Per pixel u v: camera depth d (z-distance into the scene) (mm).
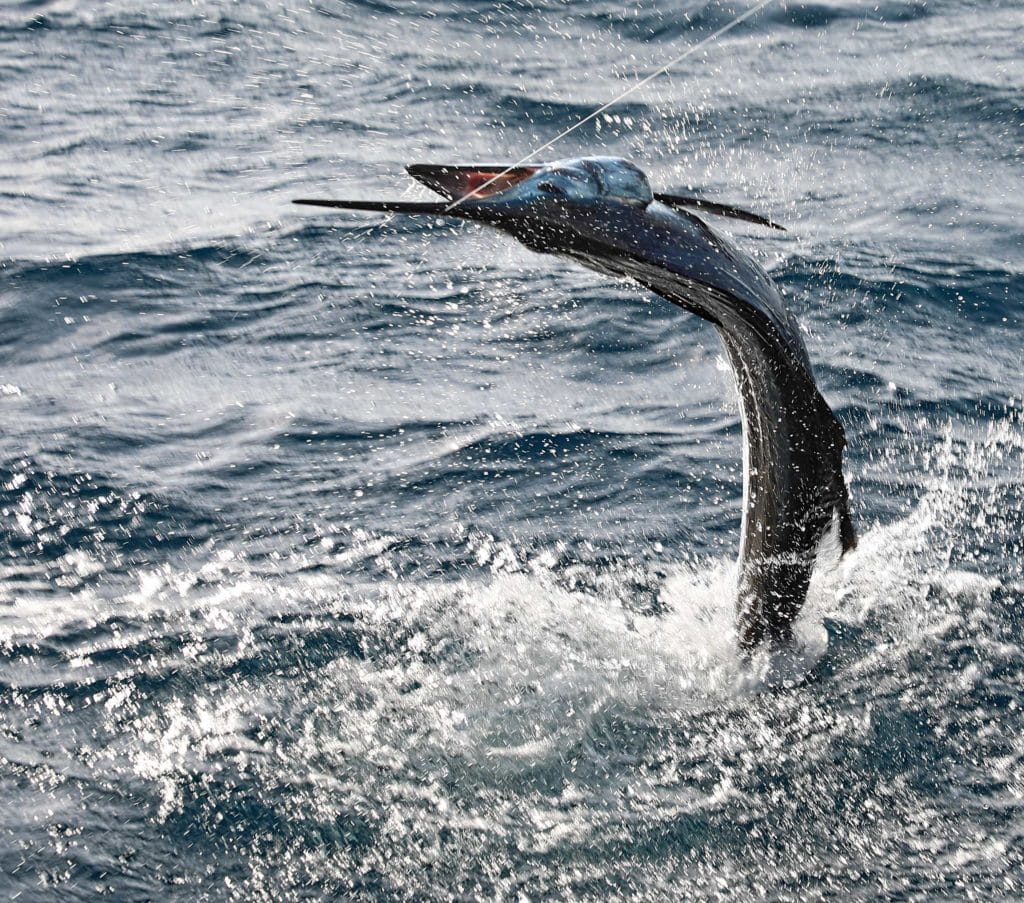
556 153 19016
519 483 10773
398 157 18531
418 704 8328
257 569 9711
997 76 21344
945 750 7879
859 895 6977
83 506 10445
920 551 9773
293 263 14914
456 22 24078
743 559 7816
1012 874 7074
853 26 24078
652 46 23297
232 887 7059
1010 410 12008
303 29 23641
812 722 8070
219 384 12492
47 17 24016
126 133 19312
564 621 9062
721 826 7414
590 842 7328
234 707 8289
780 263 14961
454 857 7238
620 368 12758
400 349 13125
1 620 9078
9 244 15391
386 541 10031
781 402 6844
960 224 16172
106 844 7277
